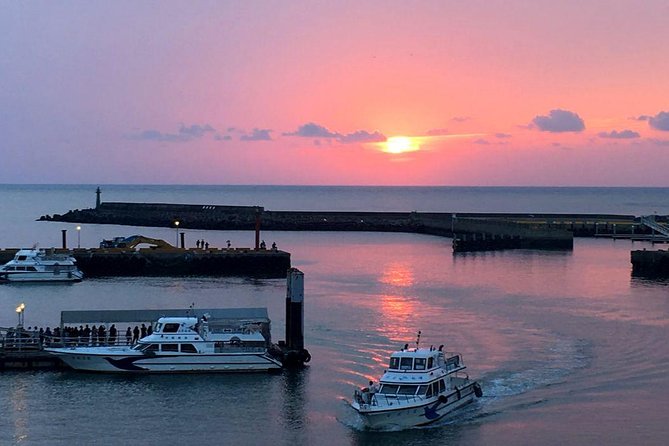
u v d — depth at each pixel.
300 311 84.88
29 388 75.94
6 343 83.31
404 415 66.75
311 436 65.50
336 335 96.38
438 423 68.06
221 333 81.94
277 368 81.50
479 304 118.31
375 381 77.62
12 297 125.31
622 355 87.75
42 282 142.25
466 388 72.50
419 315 109.19
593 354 88.06
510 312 111.88
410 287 135.50
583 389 76.19
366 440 64.75
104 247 171.38
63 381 78.06
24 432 65.50
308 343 92.44
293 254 189.50
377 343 92.50
